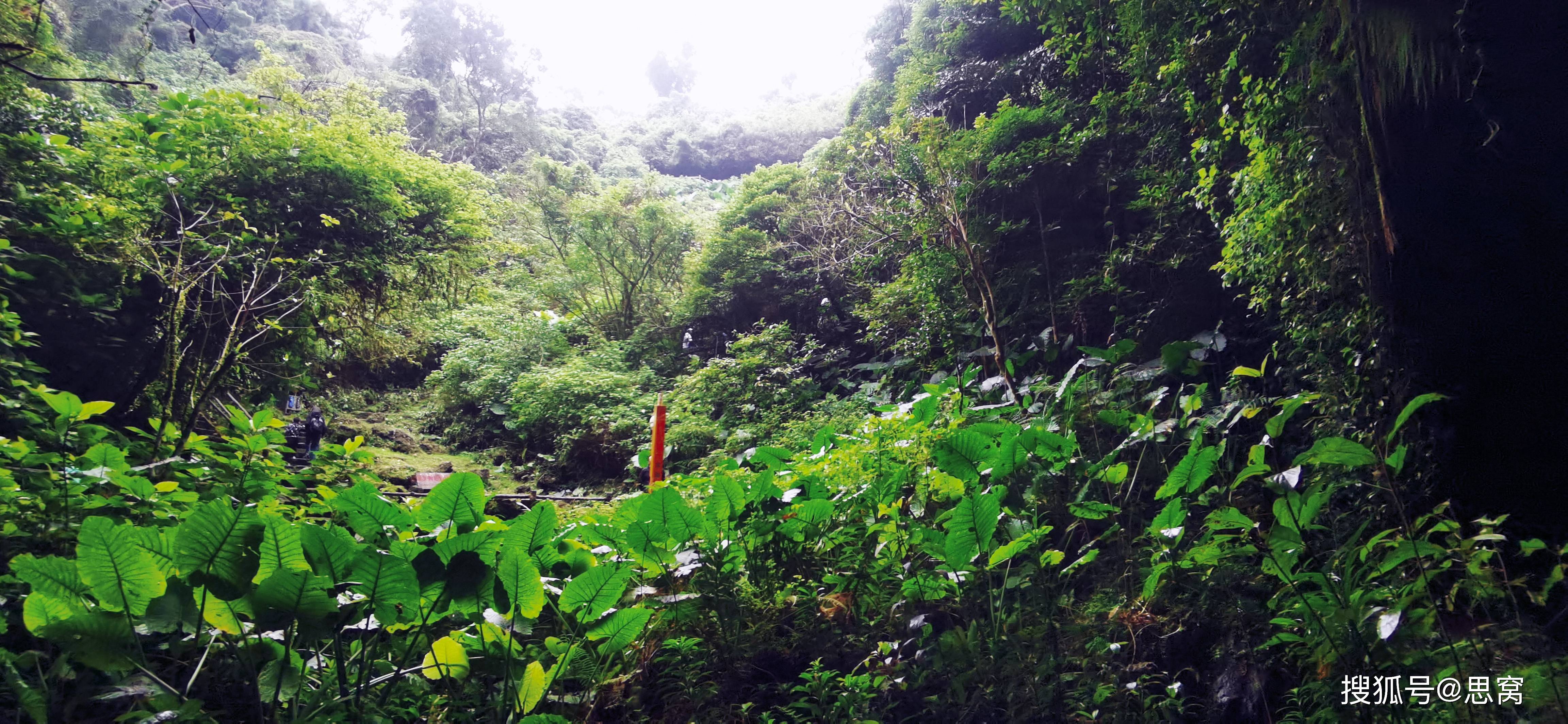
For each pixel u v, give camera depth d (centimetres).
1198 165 510
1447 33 279
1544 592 236
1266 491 362
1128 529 363
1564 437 262
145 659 221
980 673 289
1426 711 224
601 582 274
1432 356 290
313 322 721
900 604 332
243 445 346
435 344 1590
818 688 287
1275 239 389
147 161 608
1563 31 260
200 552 221
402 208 837
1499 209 273
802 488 364
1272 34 411
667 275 1722
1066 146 705
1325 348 371
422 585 240
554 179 2094
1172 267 576
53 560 218
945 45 1067
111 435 369
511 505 767
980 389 618
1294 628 265
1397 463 263
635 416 1042
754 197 1496
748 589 344
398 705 266
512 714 259
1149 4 493
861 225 1025
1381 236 314
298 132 760
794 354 1089
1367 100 309
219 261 574
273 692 231
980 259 722
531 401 1180
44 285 497
